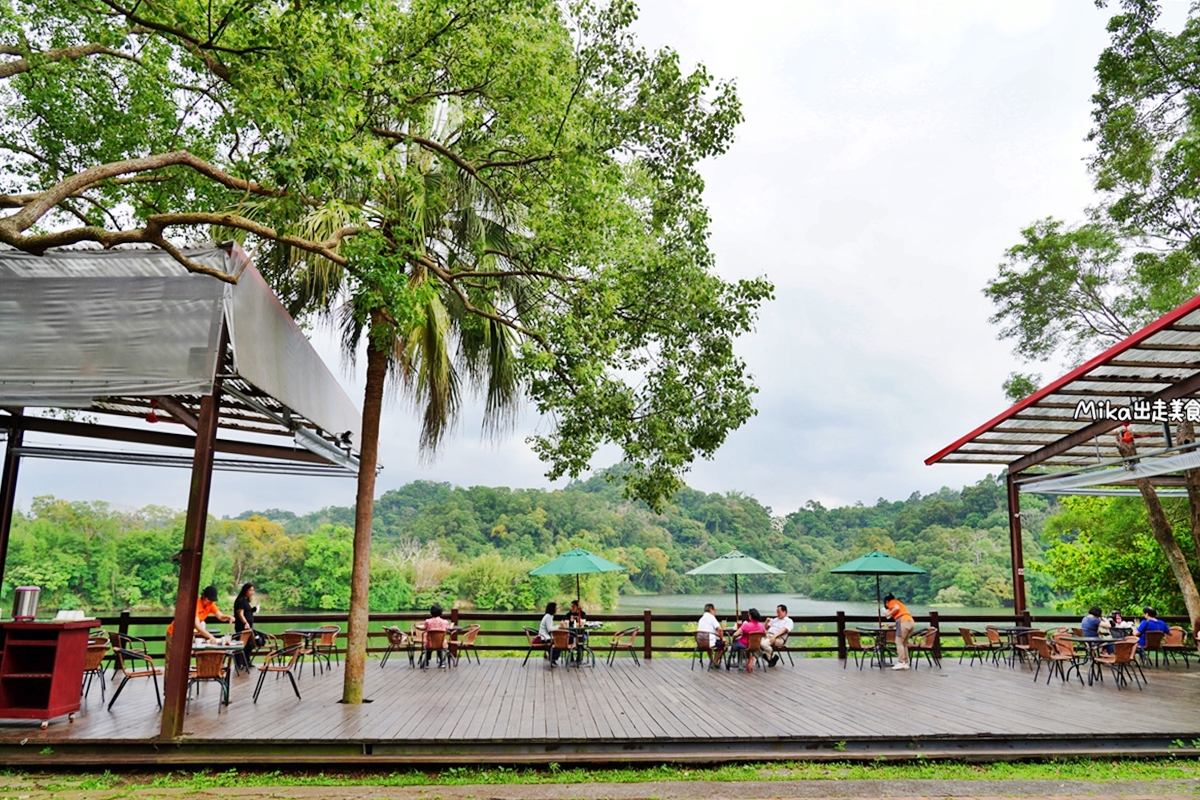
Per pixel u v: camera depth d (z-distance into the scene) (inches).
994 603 1515.7
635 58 343.9
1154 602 641.0
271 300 308.5
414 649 470.0
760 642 458.0
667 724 288.5
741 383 371.2
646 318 358.9
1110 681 409.7
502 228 392.5
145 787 237.6
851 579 1850.4
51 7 281.3
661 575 2043.6
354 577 343.3
